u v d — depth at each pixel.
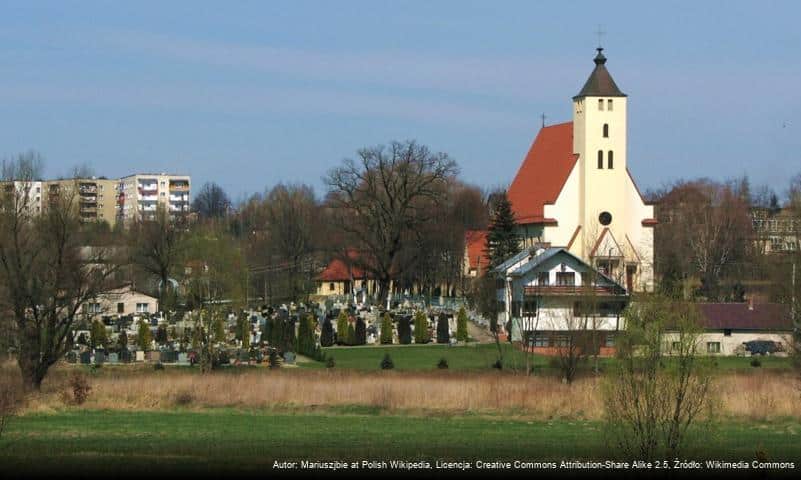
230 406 84.94
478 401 84.38
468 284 194.38
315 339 139.00
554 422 77.94
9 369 99.44
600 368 101.50
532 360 117.38
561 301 131.12
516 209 193.25
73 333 111.06
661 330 57.97
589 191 182.12
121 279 147.38
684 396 57.25
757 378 93.06
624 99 182.62
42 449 64.94
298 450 65.12
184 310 158.88
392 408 83.38
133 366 115.12
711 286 190.50
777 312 133.38
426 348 136.88
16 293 93.62
